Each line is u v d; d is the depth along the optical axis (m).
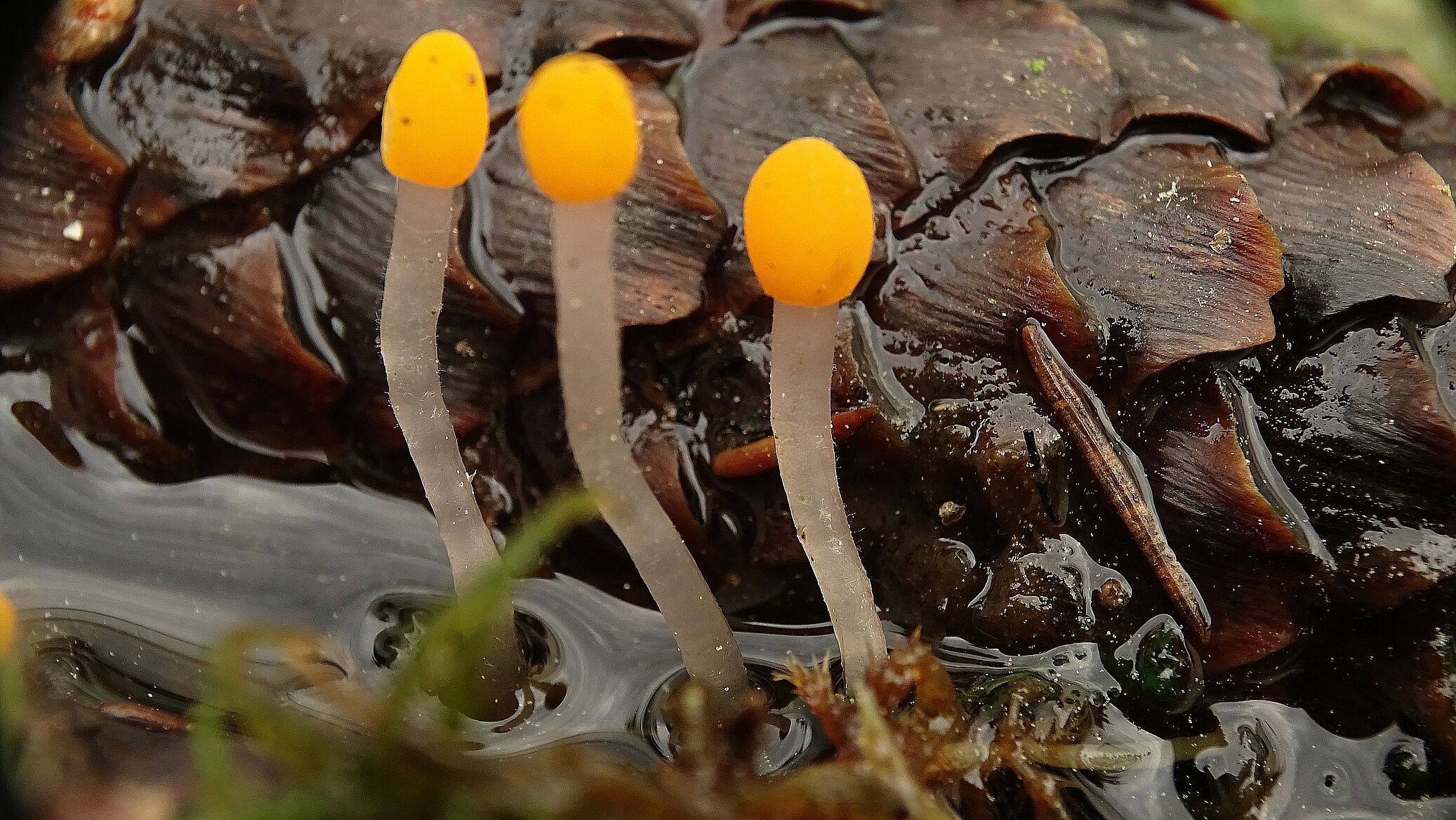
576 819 0.15
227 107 0.17
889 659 0.17
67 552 0.18
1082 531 0.17
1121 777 0.17
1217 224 0.17
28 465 0.18
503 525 0.18
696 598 0.17
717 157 0.17
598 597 0.18
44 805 0.16
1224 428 0.17
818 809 0.16
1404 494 0.17
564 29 0.17
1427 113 0.18
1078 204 0.17
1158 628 0.17
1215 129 0.18
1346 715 0.17
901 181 0.17
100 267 0.18
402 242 0.16
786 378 0.16
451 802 0.15
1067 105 0.17
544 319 0.17
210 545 0.18
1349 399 0.17
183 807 0.16
